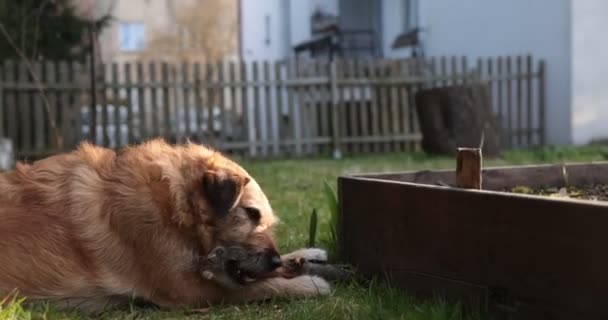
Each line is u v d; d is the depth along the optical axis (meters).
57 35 12.30
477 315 2.87
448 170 4.36
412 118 14.38
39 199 3.36
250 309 3.39
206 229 3.35
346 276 3.80
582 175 4.49
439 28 16.78
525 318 2.70
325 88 13.98
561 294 2.54
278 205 6.71
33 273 3.21
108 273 3.29
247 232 3.39
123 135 13.55
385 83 14.17
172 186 3.33
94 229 3.31
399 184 3.40
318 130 14.17
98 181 3.41
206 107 13.45
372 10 20.34
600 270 2.37
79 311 3.32
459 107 11.38
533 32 13.74
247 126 13.67
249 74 15.52
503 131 13.58
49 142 12.27
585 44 12.93
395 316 3.01
